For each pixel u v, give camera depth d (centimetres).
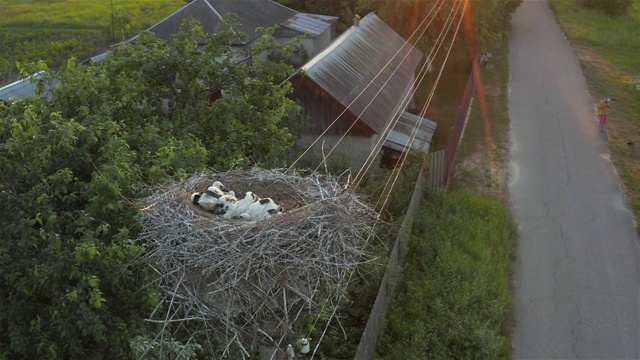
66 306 749
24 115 853
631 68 2933
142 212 730
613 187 1895
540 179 1945
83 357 788
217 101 1191
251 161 1220
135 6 3766
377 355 1168
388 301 1288
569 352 1261
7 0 3925
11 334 748
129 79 1167
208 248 658
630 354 1255
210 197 715
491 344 1172
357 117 1775
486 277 1384
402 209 1556
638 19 3781
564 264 1537
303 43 2686
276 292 670
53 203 824
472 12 2622
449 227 1566
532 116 2406
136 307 805
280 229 665
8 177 821
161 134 1101
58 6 3778
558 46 3256
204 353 838
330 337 1164
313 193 764
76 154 874
